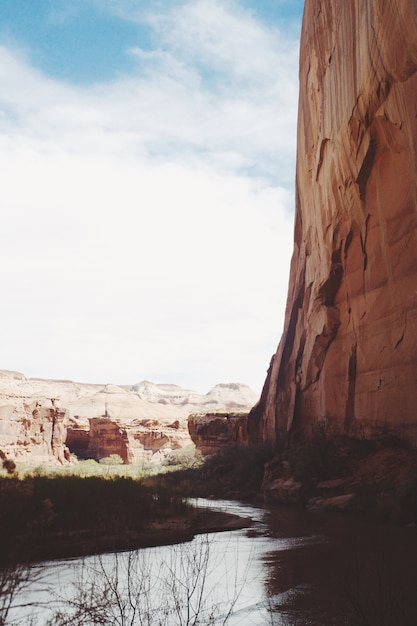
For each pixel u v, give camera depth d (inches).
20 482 454.3
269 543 437.1
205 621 226.1
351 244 996.6
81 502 490.3
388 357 837.2
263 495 949.8
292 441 1237.7
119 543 401.1
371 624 204.7
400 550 382.6
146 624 218.2
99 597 239.5
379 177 847.7
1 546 289.4
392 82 718.5
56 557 348.8
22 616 219.6
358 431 920.3
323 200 1119.6
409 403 767.7
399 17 631.8
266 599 259.6
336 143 976.3
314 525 555.8
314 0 1154.7
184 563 345.1
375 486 666.2
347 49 888.9
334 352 1074.7
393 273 820.6
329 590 271.3
